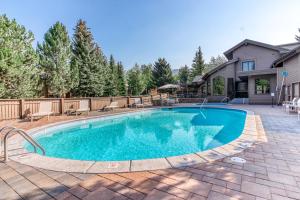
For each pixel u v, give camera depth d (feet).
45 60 52.75
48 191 8.34
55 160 12.06
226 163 10.86
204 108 49.42
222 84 71.72
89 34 72.64
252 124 22.57
